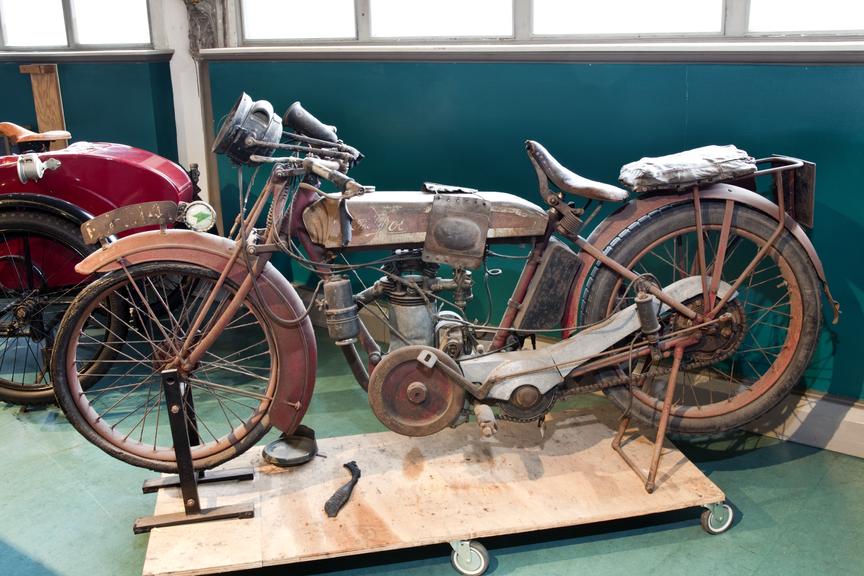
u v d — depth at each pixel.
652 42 2.79
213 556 2.06
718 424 2.48
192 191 3.50
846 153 2.46
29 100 4.51
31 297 3.03
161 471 2.36
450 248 2.22
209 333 2.28
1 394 3.01
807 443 2.75
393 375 2.27
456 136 3.20
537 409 2.35
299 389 2.32
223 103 3.94
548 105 2.95
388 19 3.39
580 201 3.03
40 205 2.92
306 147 2.21
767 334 2.76
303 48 3.51
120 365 3.50
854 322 2.57
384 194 2.26
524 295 2.39
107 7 4.32
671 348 2.40
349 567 2.21
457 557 2.16
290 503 2.26
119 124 4.29
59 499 2.54
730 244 2.54
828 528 2.32
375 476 2.38
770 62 2.50
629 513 2.21
